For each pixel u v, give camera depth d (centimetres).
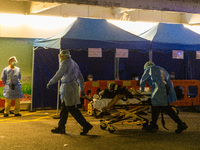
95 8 1190
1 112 1007
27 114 973
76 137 640
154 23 1287
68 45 896
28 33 1080
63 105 669
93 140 616
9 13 1051
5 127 746
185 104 1035
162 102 666
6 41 1056
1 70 1053
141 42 980
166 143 595
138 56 1175
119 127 745
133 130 712
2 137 643
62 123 673
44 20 1100
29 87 1075
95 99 694
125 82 1024
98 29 980
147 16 1272
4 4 1043
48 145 579
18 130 712
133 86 1033
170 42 1018
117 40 956
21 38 1072
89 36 936
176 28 1102
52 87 1076
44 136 650
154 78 680
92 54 959
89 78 1080
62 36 898
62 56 647
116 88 677
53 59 1073
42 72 1060
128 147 566
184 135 663
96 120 841
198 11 1054
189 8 1038
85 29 960
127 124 701
